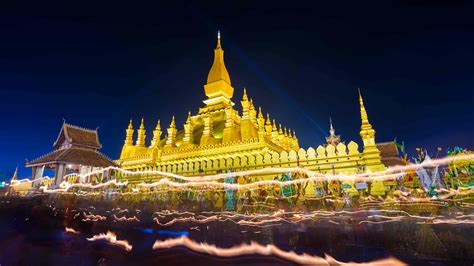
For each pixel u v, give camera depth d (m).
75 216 12.27
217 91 42.03
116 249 7.85
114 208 18.08
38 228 10.30
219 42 47.16
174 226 10.98
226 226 10.98
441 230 8.51
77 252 7.68
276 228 10.50
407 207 14.54
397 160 26.64
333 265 6.30
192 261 6.76
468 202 14.45
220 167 25.38
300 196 18.22
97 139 33.91
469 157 16.34
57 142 32.66
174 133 38.66
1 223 10.82
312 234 9.11
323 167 20.92
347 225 10.40
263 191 19.23
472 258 6.27
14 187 35.47
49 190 27.38
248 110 33.50
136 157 34.56
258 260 6.79
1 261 6.91
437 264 5.97
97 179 32.88
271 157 23.23
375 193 17.45
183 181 26.23
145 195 26.30
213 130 36.97
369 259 6.50
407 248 7.20
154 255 7.31
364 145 20.48
